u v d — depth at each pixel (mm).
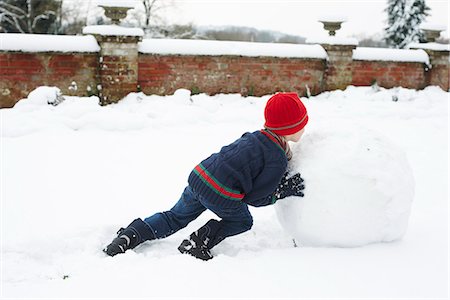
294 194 3240
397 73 11172
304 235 3305
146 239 3457
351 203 3146
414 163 6219
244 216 3422
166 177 5230
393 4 22047
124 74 8625
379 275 2951
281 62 10070
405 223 3377
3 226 3803
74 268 3080
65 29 20828
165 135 6898
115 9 8500
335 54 10383
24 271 3107
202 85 9477
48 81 8211
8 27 19578
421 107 9914
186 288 2715
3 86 7891
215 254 3469
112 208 4297
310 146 3387
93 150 6016
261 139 3191
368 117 9047
